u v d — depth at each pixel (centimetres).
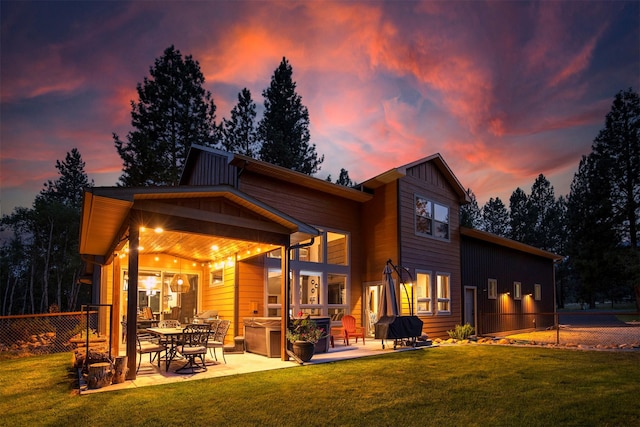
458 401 564
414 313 1380
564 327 2392
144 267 1226
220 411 514
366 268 1455
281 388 632
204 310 1295
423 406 542
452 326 1545
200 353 762
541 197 4984
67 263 3559
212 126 2720
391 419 491
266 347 945
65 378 735
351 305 1408
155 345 834
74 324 1366
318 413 511
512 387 644
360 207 1502
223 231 796
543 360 905
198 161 1455
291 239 974
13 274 3756
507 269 1991
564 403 552
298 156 2888
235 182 1168
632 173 3244
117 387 635
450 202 1648
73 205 3844
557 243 4919
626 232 3262
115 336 900
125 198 635
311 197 1336
